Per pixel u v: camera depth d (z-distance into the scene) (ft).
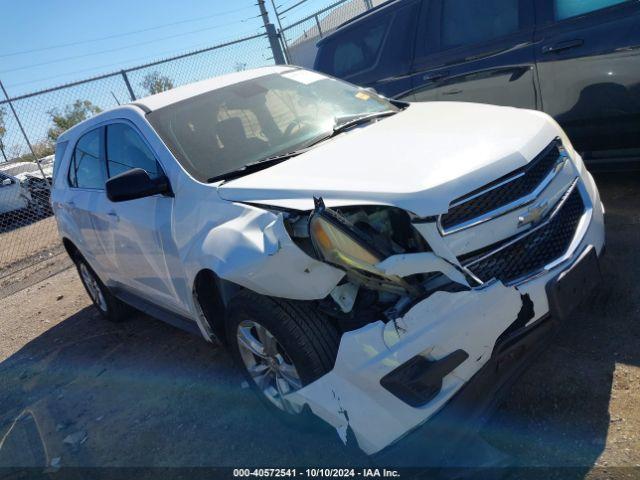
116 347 15.17
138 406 11.92
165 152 10.86
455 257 7.40
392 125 10.61
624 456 7.40
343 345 7.29
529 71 15.34
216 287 10.14
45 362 15.66
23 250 31.68
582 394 8.63
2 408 13.78
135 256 12.17
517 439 8.16
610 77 13.82
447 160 8.16
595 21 13.89
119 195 10.14
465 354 7.34
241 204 8.96
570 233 8.66
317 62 21.47
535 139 8.73
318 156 9.64
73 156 15.02
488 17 16.15
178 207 10.25
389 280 7.43
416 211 7.38
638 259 11.60
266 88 12.70
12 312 21.30
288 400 8.48
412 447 7.48
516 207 7.84
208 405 11.18
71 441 11.35
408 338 7.13
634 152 14.25
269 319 8.16
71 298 20.84
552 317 8.06
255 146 10.97
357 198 7.83
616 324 9.92
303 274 7.68
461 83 17.03
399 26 18.57
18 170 37.22
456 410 7.51
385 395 7.22
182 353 13.64
